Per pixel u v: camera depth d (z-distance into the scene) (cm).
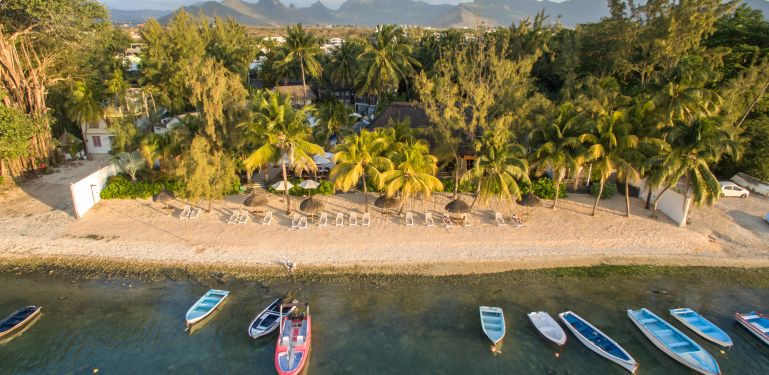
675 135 3167
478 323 2559
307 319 2481
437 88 3875
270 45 11681
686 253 3266
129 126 4284
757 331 2450
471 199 4016
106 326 2502
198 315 2528
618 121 3372
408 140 3638
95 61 6544
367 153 3419
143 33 6919
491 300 2766
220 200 3944
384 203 3597
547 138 3519
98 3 4616
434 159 3488
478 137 3878
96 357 2278
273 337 2448
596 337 2406
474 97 3575
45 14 4128
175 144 3991
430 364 2258
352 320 2570
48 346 2348
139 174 4488
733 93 3978
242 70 8406
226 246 3253
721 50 4716
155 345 2367
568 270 3064
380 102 7194
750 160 4447
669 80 3612
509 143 3575
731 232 3544
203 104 3609
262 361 2275
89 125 5438
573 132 3484
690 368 2230
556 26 7212
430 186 3419
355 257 3156
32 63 5062
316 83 8975
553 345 2388
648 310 2673
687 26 4503
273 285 2866
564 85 5431
